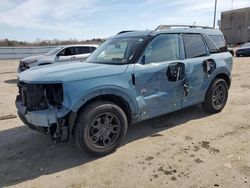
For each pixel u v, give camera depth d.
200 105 6.47
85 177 3.43
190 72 4.99
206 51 5.45
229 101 6.86
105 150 3.95
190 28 5.32
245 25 58.34
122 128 4.08
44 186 3.27
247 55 22.98
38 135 4.89
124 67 4.11
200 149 4.10
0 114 6.28
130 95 4.11
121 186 3.20
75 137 3.76
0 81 11.89
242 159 3.75
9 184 3.34
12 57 29.28
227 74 5.88
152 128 5.06
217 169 3.50
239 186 3.12
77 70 3.89
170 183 3.22
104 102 3.88
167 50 4.72
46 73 3.80
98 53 5.04
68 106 3.54
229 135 4.61
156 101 4.51
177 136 4.64
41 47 30.84
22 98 4.20
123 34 5.20
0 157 4.07
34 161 3.92
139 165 3.68
